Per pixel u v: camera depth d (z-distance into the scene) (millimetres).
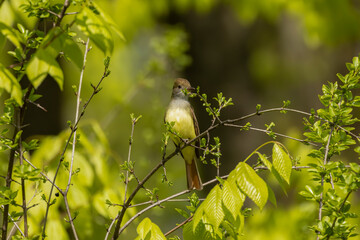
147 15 15281
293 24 18125
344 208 5836
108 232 6121
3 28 4852
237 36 17125
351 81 5969
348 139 5914
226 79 16984
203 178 16547
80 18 4645
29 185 7551
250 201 14141
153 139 12516
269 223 10078
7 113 5680
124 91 21000
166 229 15633
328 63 18484
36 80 4551
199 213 5539
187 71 17047
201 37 16922
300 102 18266
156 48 12789
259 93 17406
